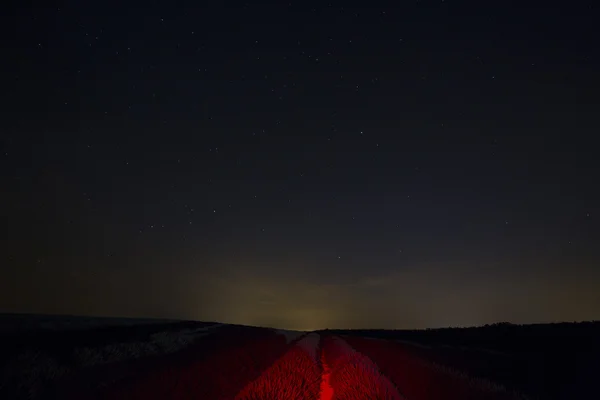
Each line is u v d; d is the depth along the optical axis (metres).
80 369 12.45
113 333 24.55
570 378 12.66
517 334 29.67
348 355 18.36
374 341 34.78
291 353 20.28
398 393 9.83
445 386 10.73
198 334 32.66
